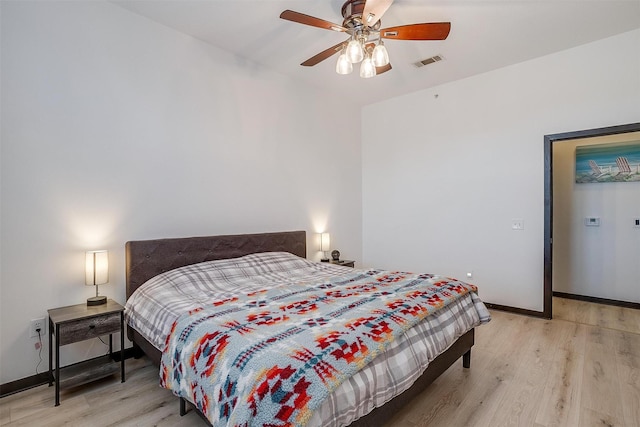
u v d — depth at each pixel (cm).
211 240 310
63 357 237
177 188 296
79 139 243
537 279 353
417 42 311
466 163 400
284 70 377
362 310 181
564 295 436
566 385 216
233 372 131
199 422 182
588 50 318
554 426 176
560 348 274
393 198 471
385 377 150
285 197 391
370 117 495
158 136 284
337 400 127
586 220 418
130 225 268
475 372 235
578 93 324
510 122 366
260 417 113
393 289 226
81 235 244
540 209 349
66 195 237
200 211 313
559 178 437
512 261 369
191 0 251
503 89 370
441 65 362
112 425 180
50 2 230
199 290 246
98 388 219
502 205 374
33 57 223
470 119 396
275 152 379
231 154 337
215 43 316
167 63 289
